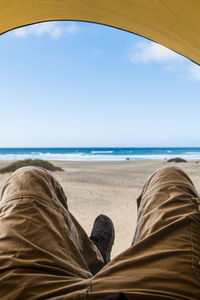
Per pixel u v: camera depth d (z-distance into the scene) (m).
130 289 0.55
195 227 0.76
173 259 0.62
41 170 1.06
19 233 0.71
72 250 0.77
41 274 0.60
